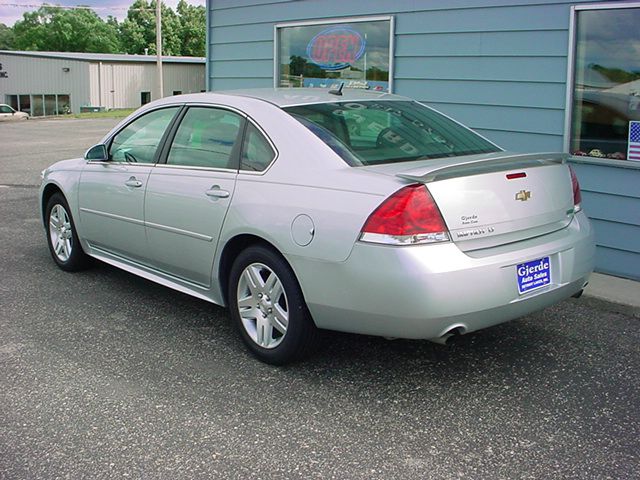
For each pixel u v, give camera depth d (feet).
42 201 20.53
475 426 11.16
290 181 12.73
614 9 18.65
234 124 14.42
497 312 11.64
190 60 182.29
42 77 175.11
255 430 11.01
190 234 14.66
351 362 13.62
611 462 10.12
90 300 17.44
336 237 11.66
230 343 14.64
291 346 12.87
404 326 11.33
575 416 11.51
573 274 12.82
